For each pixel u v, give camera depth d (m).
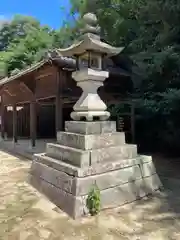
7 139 14.00
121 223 3.36
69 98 8.70
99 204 3.64
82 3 14.70
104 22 11.35
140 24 9.38
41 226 3.28
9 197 4.39
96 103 4.55
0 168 6.86
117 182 4.11
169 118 8.23
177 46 7.62
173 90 7.13
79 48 4.37
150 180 4.68
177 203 4.09
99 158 4.14
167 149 9.68
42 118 14.69
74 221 3.42
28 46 19.20
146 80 8.98
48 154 5.01
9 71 17.17
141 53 8.43
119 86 9.99
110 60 10.22
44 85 9.23
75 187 3.65
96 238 2.97
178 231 3.14
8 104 13.20
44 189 4.52
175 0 7.58
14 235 3.05
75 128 4.57
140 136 10.09
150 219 3.49
